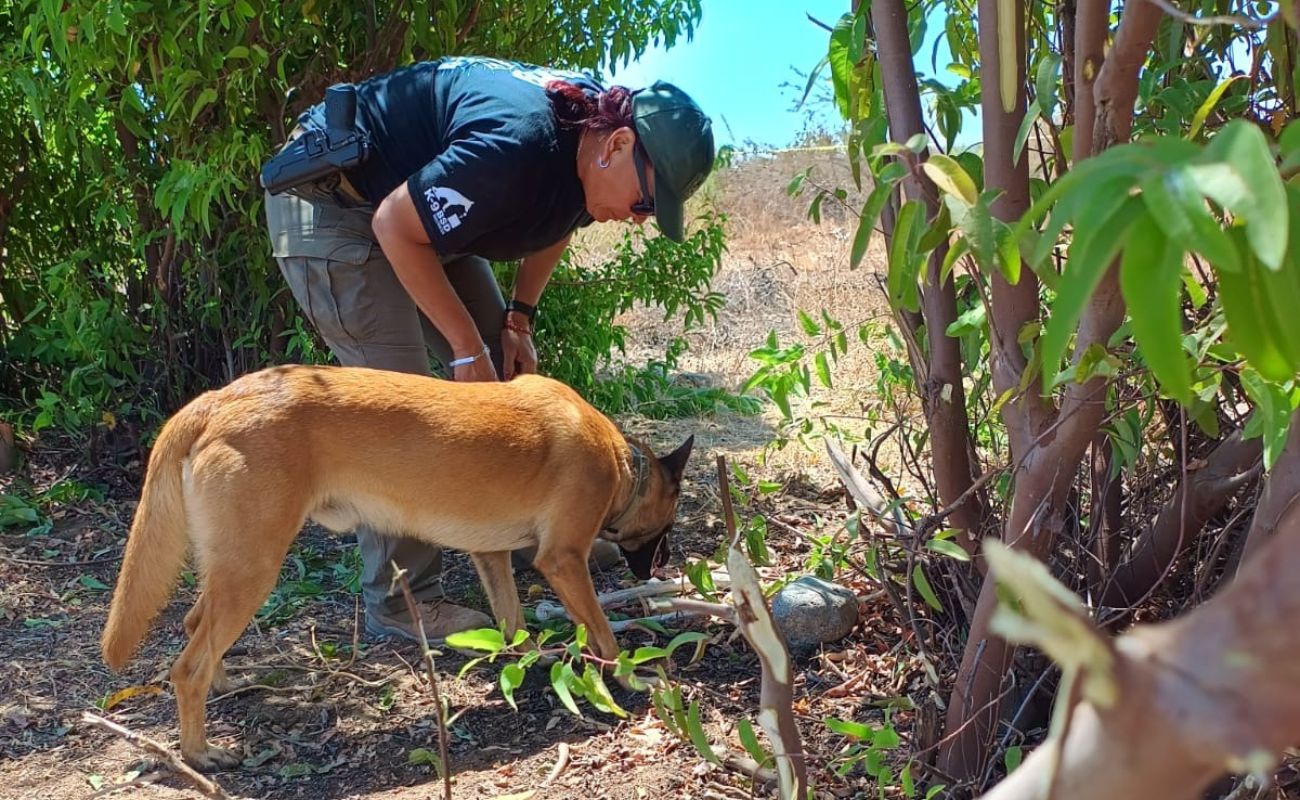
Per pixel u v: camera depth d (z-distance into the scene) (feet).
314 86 17.31
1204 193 2.25
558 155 11.89
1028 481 7.62
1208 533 10.07
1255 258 2.60
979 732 8.75
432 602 13.70
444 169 11.38
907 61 7.85
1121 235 2.38
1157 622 9.77
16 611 13.92
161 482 10.84
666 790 9.98
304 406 11.01
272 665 12.81
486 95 11.85
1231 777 8.05
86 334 17.75
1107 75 5.41
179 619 13.89
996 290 7.52
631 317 30.35
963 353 9.67
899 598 10.39
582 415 12.65
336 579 15.40
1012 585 2.10
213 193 15.07
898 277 5.23
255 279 17.53
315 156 12.07
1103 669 1.98
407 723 11.60
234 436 10.71
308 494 11.12
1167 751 1.98
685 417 23.36
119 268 19.45
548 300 20.89
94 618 13.93
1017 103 7.07
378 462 11.36
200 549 10.77
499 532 12.29
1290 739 1.87
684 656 12.91
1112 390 8.21
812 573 12.00
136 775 10.46
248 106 16.66
